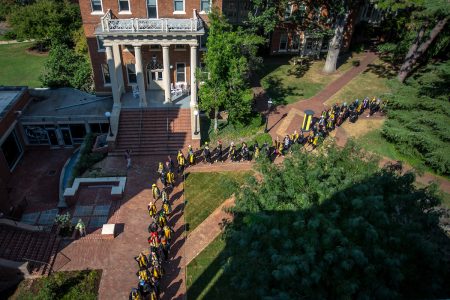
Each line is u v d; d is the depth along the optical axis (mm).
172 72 30688
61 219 19766
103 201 22578
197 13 27844
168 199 22422
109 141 25969
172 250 19172
